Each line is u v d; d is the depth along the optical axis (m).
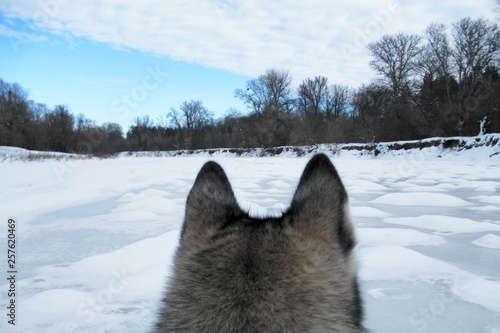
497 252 4.68
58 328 2.90
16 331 2.86
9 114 56.47
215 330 1.25
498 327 2.89
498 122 31.55
